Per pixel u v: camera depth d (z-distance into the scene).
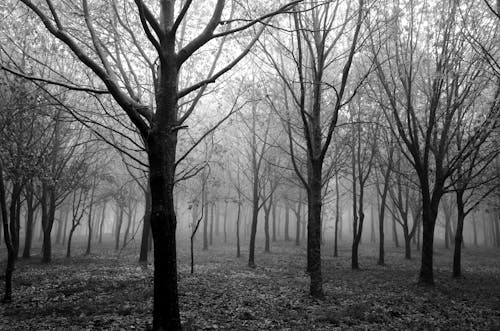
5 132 12.77
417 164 16.77
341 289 14.73
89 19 9.02
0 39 10.92
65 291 13.51
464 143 18.08
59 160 22.33
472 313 11.09
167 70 8.02
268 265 22.66
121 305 11.22
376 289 14.77
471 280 17.45
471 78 14.55
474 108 16.45
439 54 15.32
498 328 9.37
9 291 12.12
